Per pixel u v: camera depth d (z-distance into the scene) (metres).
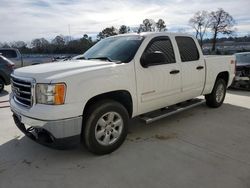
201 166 3.33
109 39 4.94
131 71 3.87
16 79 3.62
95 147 3.55
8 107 6.76
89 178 3.08
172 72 4.55
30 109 3.24
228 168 3.27
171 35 4.74
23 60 15.23
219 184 2.91
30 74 3.37
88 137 3.48
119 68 3.72
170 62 4.57
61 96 3.13
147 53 4.13
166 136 4.42
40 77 3.22
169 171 3.21
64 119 3.15
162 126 4.96
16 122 3.81
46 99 3.15
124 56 4.03
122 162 3.47
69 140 3.26
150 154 3.70
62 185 2.95
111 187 2.89
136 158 3.58
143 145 4.03
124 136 3.89
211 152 3.76
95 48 4.87
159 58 3.95
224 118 5.46
